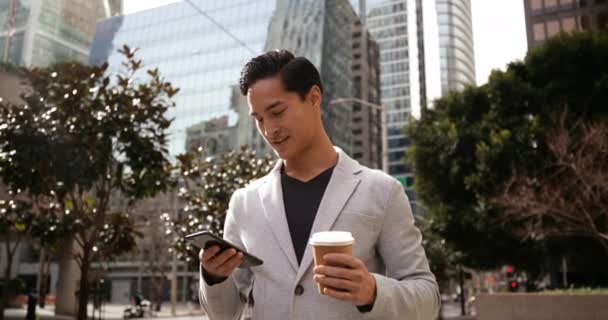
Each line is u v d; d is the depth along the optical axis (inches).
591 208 489.1
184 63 2348.7
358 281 51.3
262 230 71.4
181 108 2288.4
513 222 601.6
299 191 73.7
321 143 74.8
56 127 267.1
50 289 1849.2
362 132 2874.0
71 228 268.1
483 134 667.4
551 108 636.1
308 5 2475.4
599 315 402.9
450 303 2078.0
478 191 624.7
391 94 3193.9
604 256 645.3
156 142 294.0
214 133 2187.5
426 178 733.3
